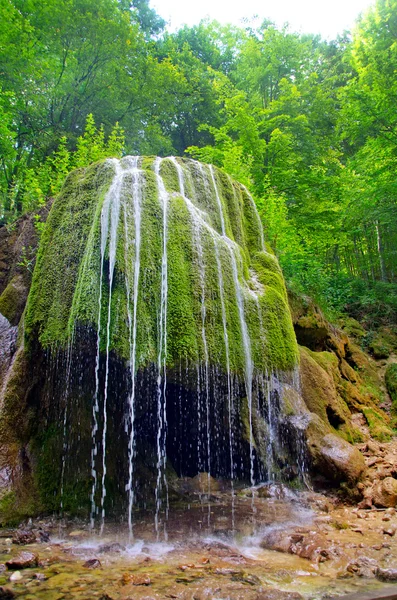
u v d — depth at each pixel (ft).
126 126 55.52
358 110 44.68
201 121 71.61
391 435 24.63
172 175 20.42
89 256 15.80
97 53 49.44
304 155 48.03
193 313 16.07
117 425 16.48
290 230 37.50
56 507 15.61
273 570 10.67
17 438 16.44
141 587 9.40
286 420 19.10
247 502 16.85
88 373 15.33
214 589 9.27
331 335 30.45
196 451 18.48
